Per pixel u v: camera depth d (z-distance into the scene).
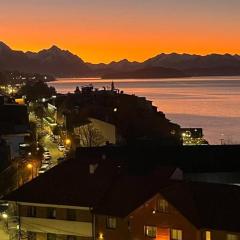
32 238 68.50
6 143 116.81
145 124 153.38
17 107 154.12
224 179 83.88
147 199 60.09
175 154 85.56
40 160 119.75
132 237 61.06
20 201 68.06
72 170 70.69
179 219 58.06
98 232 63.69
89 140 136.62
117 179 67.56
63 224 66.69
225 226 55.78
